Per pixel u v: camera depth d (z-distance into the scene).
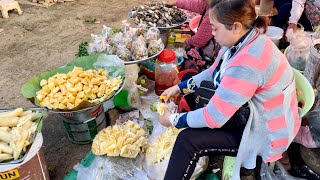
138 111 2.86
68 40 4.42
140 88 3.06
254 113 1.79
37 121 2.22
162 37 3.65
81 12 5.29
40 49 4.20
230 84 1.70
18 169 1.93
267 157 1.93
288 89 1.78
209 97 2.04
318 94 2.25
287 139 1.86
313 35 2.82
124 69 2.73
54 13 5.24
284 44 3.36
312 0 3.34
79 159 2.60
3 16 5.00
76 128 2.60
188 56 3.29
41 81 2.53
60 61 3.94
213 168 2.42
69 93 2.39
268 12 3.84
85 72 2.58
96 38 3.04
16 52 4.12
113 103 2.89
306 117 2.24
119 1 5.72
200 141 1.89
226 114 1.75
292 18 3.27
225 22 1.67
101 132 2.40
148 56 2.94
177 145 1.93
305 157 2.29
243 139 1.82
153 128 2.65
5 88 3.44
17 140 1.99
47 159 2.59
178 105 2.46
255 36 1.69
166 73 2.92
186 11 3.93
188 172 1.93
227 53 1.93
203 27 3.10
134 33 3.11
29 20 4.98
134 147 2.27
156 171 2.19
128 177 2.24
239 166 1.89
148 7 3.83
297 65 2.76
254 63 1.65
